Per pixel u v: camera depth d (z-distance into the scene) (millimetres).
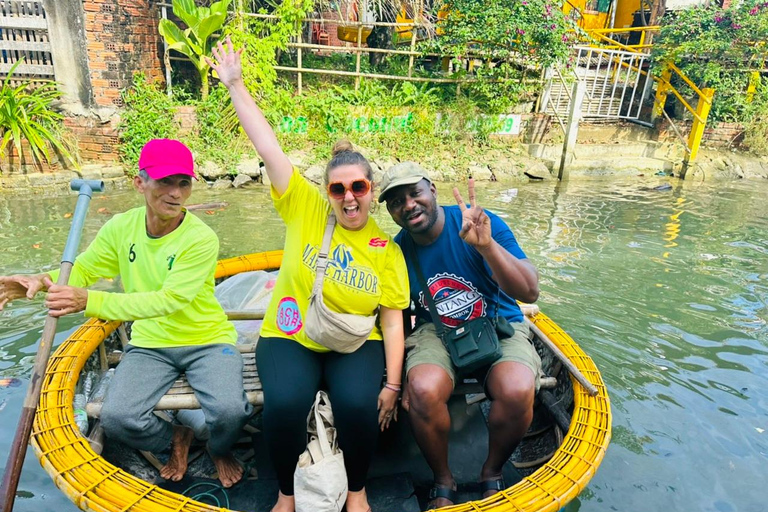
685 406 3193
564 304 4430
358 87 8742
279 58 9031
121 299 2105
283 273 2223
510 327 2334
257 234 5836
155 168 2057
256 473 2492
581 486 1934
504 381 2137
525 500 1854
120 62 7484
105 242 2346
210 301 2385
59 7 7043
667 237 6273
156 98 7754
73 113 7406
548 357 2969
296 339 2191
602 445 2096
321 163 8328
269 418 1997
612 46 10883
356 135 8812
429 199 2201
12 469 1872
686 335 4012
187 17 7492
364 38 9812
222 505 2264
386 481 2383
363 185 2027
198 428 2492
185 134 7992
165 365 2328
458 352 2201
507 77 9219
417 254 2385
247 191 7543
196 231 2238
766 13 9539
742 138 10617
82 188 2328
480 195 7867
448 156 9047
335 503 1942
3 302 2135
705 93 9320
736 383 3436
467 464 2590
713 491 2566
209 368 2270
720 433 2967
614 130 10445
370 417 2045
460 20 8852
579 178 9305
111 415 2104
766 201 8109
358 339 2111
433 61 10289
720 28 9766
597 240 6074
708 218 7113
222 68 2219
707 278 5090
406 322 2605
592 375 2539
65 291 2016
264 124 2184
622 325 4125
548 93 9664
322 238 2170
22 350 3471
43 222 5848
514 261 2135
